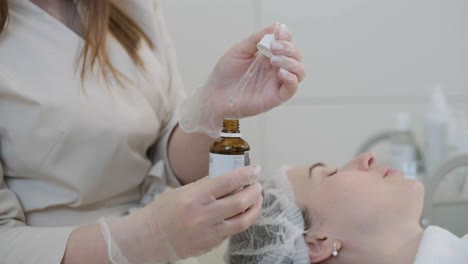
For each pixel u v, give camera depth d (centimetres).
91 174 100
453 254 94
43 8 104
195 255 75
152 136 112
